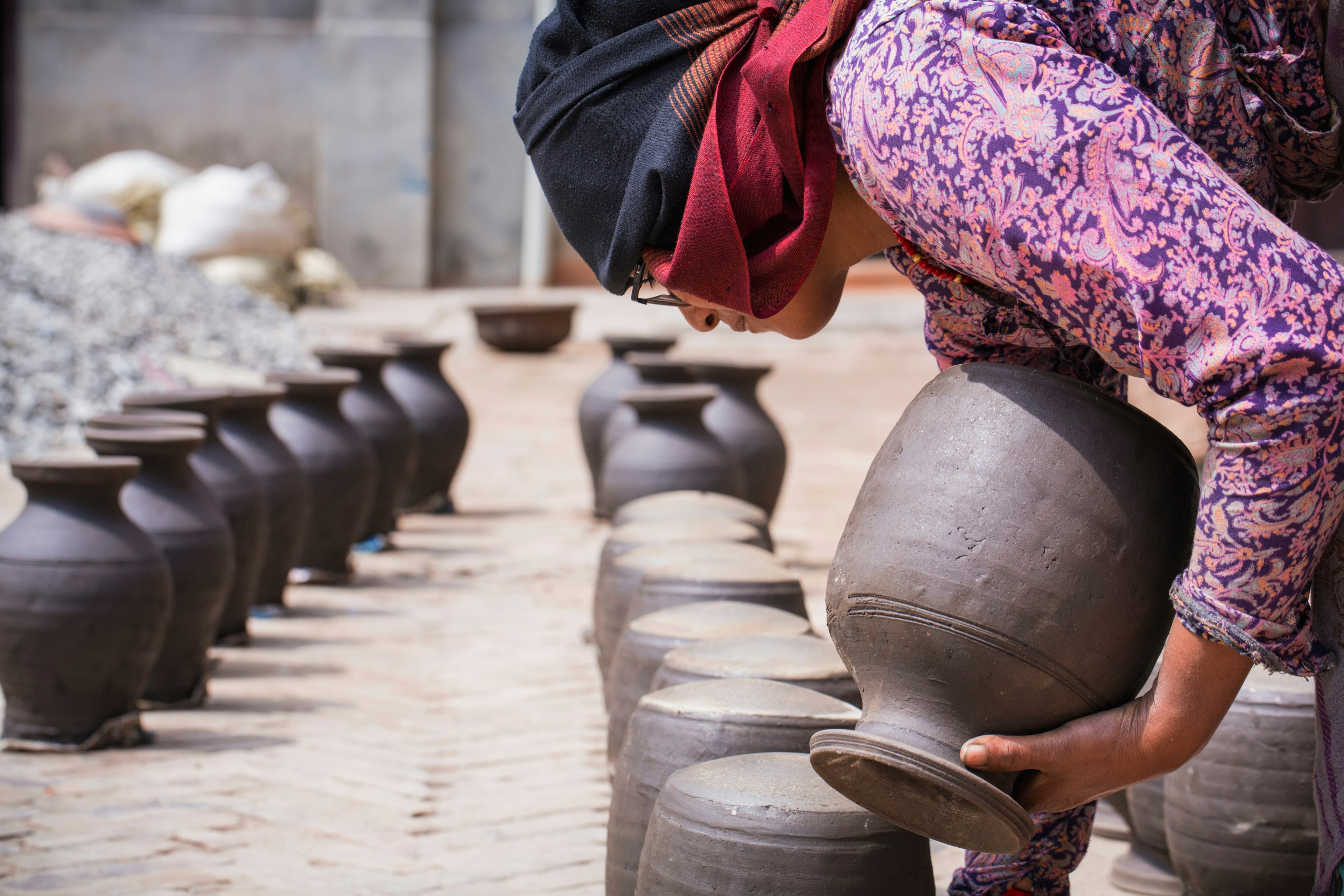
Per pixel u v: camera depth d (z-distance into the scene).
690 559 3.40
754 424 5.92
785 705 2.29
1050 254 1.40
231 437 4.91
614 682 2.97
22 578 3.45
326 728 3.80
